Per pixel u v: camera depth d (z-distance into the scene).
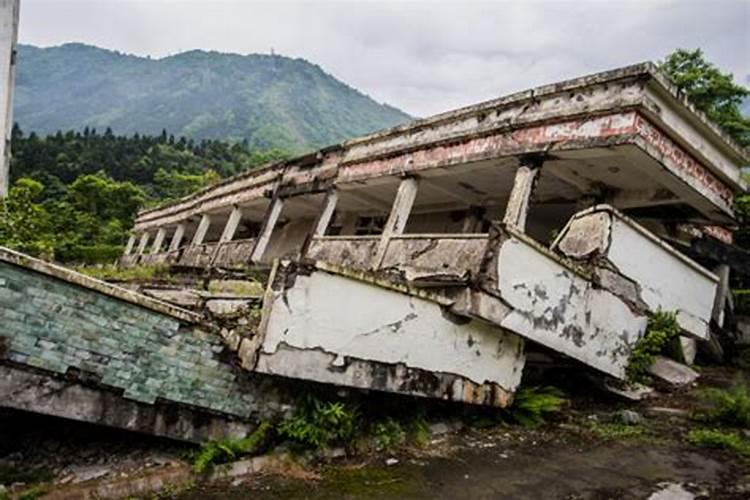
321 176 13.72
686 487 4.95
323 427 5.19
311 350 5.03
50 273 4.06
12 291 3.94
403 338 5.78
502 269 6.27
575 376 8.32
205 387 4.78
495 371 6.78
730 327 12.24
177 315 4.61
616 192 9.39
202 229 20.55
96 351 4.28
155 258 23.84
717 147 8.56
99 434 4.77
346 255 10.69
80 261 29.55
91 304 4.25
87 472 4.37
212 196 20.31
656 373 8.84
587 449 6.04
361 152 12.37
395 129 11.34
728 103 15.77
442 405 6.62
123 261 28.39
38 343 4.05
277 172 15.81
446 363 6.21
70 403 4.17
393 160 11.27
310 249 12.11
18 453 4.44
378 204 14.58
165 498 4.19
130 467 4.51
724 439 6.10
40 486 4.05
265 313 4.76
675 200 8.74
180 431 4.66
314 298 5.04
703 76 15.77
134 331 4.43
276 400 5.17
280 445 5.07
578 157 8.07
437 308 6.12
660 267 8.34
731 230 13.18
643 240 7.97
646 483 5.05
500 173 9.90
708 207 8.95
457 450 5.86
